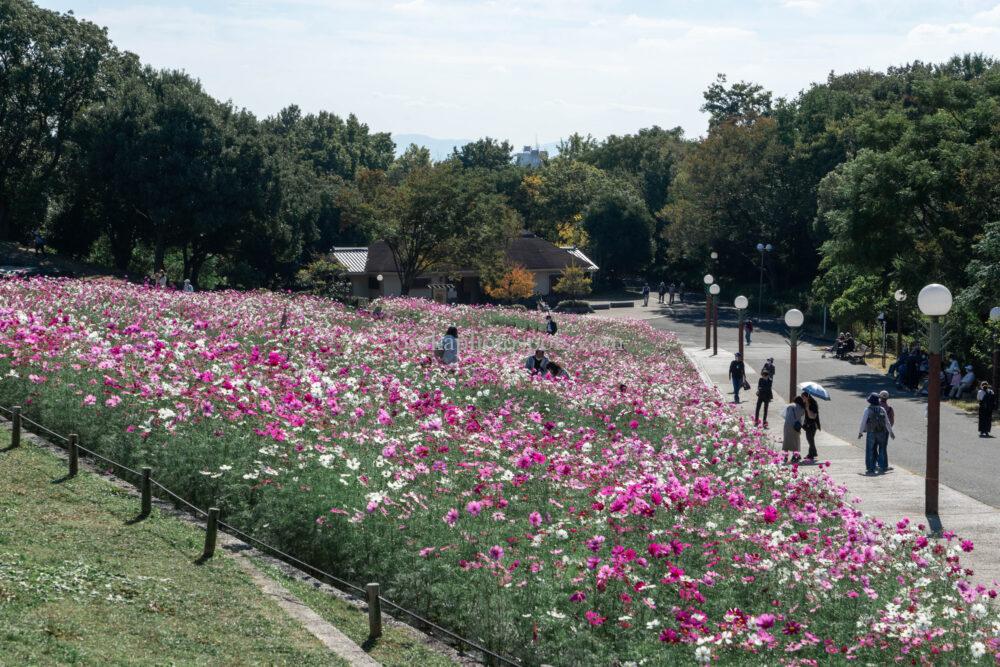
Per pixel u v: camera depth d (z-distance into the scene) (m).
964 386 35.16
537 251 86.00
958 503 18.02
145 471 12.06
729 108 121.19
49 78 63.38
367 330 31.44
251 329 25.34
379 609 9.96
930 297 16.77
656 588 10.76
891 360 48.03
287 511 12.20
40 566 9.80
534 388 21.95
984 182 41.91
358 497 12.34
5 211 65.25
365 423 15.26
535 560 11.20
